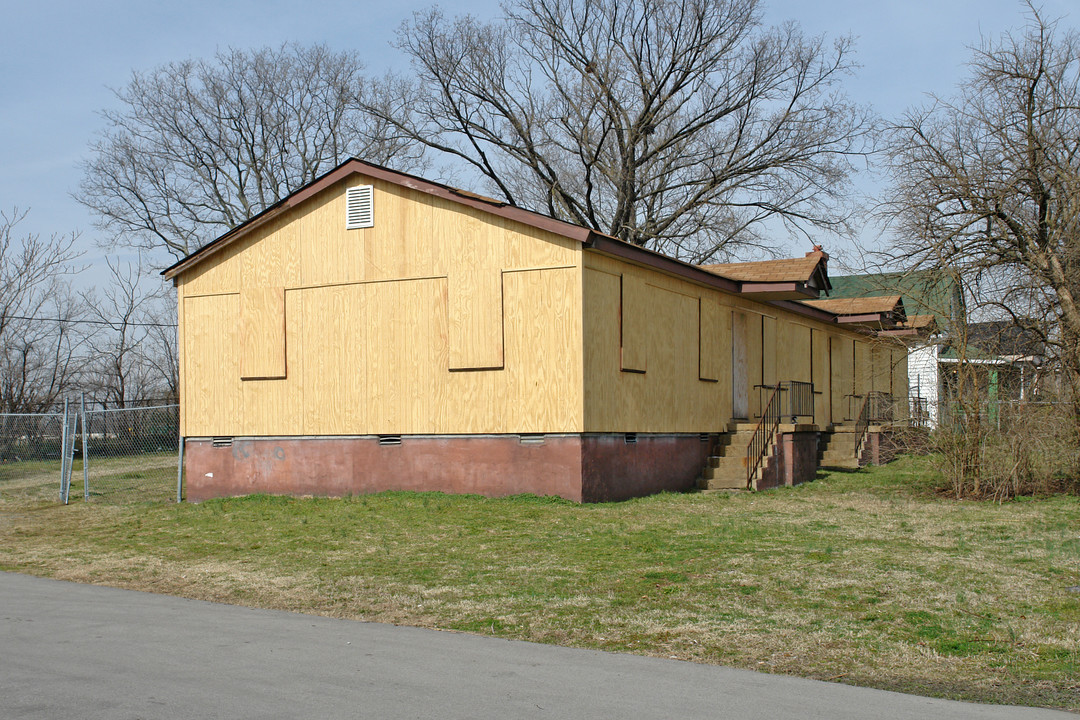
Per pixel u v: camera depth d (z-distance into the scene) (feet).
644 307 59.47
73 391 137.18
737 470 65.72
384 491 58.23
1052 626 26.07
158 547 43.34
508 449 54.75
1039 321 60.70
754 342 75.56
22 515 58.85
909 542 40.01
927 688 21.04
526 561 36.52
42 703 19.34
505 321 54.80
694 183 125.18
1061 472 59.77
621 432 56.39
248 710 18.95
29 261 120.88
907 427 63.87
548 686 20.90
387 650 24.29
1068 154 61.62
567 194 125.80
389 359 58.49
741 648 24.35
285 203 61.46
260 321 62.90
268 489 62.39
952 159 63.41
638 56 121.90
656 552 37.73
